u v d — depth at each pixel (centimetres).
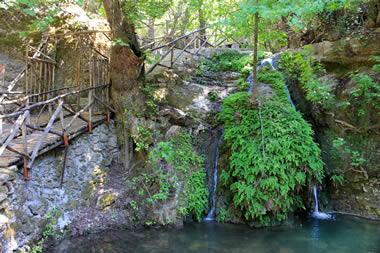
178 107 891
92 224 618
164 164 726
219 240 593
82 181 662
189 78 1013
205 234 623
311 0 554
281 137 665
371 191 726
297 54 855
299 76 888
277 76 895
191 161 757
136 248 552
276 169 631
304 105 871
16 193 459
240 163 671
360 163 722
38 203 526
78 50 958
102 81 828
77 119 768
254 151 660
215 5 844
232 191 697
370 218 712
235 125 735
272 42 1302
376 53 719
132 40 755
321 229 647
